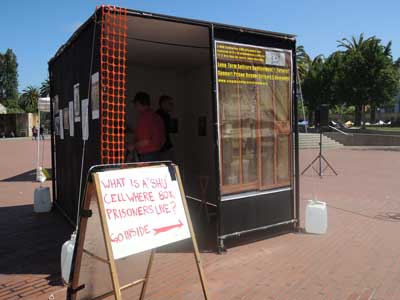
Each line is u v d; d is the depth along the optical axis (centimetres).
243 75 563
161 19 495
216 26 532
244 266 497
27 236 631
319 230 628
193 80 906
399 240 601
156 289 431
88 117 541
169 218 337
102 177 310
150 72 897
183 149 949
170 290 429
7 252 557
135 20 514
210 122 854
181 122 945
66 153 705
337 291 428
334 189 1062
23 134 5412
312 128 3631
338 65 3859
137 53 742
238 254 538
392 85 3303
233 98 555
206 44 669
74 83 624
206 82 863
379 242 591
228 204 554
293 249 558
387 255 536
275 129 604
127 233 309
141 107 607
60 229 668
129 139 777
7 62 10844
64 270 423
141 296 376
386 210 803
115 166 322
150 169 340
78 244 323
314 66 4547
